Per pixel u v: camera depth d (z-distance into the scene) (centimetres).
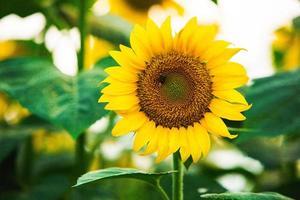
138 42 99
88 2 138
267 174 151
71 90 111
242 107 99
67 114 106
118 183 152
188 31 100
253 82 124
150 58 101
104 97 98
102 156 156
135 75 100
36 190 148
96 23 148
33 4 151
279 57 172
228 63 100
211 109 100
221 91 100
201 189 123
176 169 97
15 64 116
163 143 99
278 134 115
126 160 163
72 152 163
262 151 140
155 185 94
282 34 169
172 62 100
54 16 154
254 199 94
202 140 99
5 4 150
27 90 111
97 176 91
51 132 159
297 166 151
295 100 119
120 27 151
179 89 101
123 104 99
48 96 109
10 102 169
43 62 116
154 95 100
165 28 99
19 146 143
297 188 137
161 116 100
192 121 100
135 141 100
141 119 100
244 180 165
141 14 170
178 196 96
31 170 149
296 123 115
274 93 120
